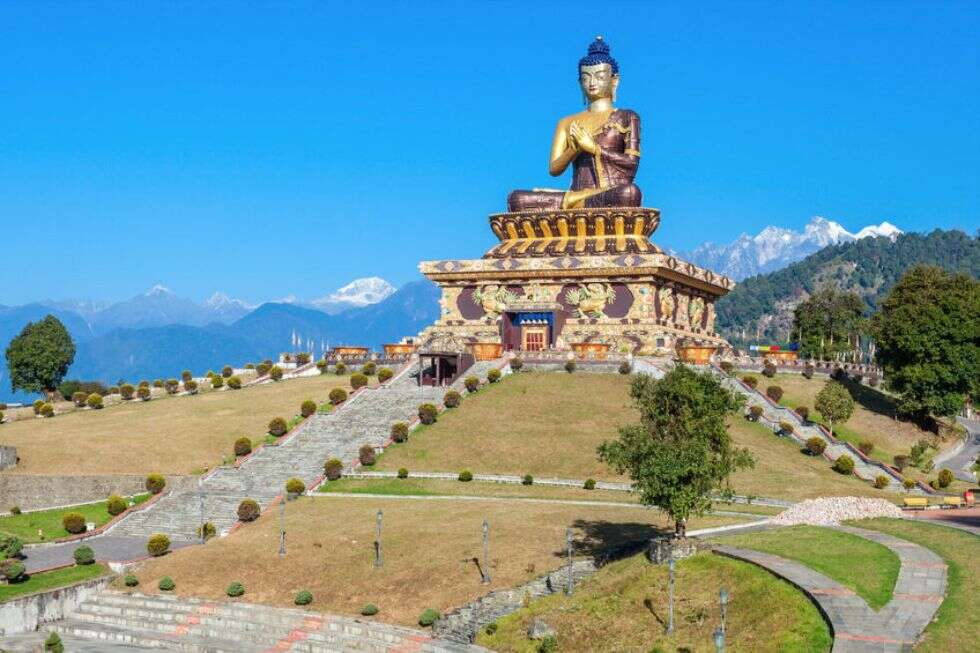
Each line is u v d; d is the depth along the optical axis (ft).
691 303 520.01
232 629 253.44
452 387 419.74
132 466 369.09
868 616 193.16
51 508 345.72
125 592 273.54
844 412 380.58
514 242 515.09
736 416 390.01
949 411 411.13
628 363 426.92
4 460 364.38
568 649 215.31
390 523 297.12
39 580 274.77
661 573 230.89
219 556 285.02
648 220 498.69
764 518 288.51
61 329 539.70
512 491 332.60
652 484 238.27
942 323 412.36
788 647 189.06
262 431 401.29
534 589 246.06
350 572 267.18
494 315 498.69
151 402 464.65
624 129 522.88
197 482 352.08
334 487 344.08
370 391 425.28
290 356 532.32
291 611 254.68
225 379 500.74
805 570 217.56
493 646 224.33
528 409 392.88
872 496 317.63
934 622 189.67
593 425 376.07
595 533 278.87
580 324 481.46
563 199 517.55
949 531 246.88
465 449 364.17
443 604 246.06
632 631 213.87
